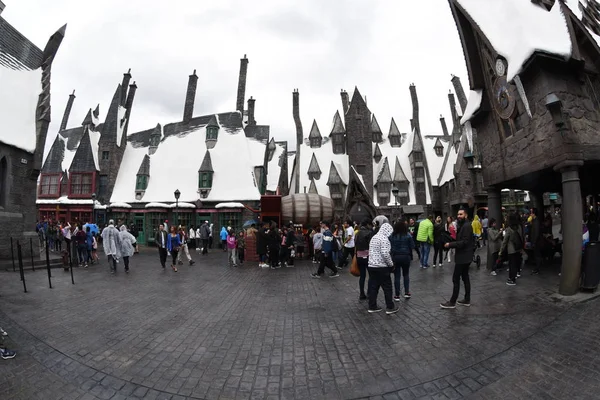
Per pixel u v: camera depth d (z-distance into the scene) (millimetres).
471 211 32625
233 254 14953
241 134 31750
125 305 7535
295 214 18391
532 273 9758
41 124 15727
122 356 4754
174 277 11523
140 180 30406
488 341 4918
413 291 8367
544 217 12398
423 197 38656
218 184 29406
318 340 5270
